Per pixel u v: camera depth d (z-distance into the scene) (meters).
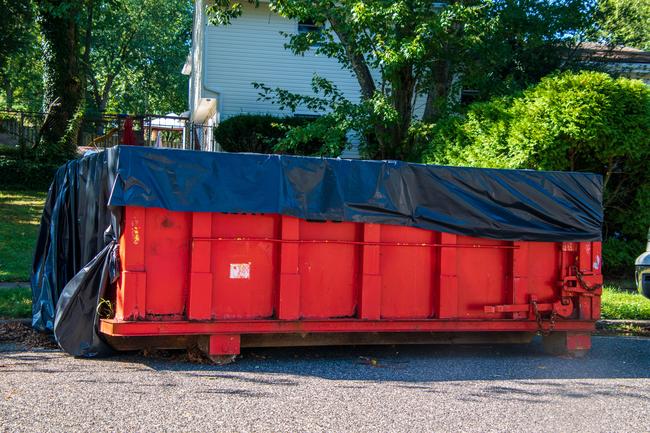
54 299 8.52
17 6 25.03
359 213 7.41
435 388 6.40
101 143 27.59
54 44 24.80
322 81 16.77
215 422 5.14
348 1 14.82
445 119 14.58
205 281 6.89
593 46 20.61
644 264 8.52
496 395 6.21
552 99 12.27
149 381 6.25
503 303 8.03
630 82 12.59
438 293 7.73
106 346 7.15
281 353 7.79
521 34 16.36
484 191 7.89
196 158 6.91
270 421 5.21
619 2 22.03
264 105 22.80
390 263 7.62
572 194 8.18
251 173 7.08
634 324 10.32
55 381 6.14
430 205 7.70
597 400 6.16
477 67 15.81
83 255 8.08
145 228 6.79
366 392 6.16
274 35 22.66
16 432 4.77
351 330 7.38
